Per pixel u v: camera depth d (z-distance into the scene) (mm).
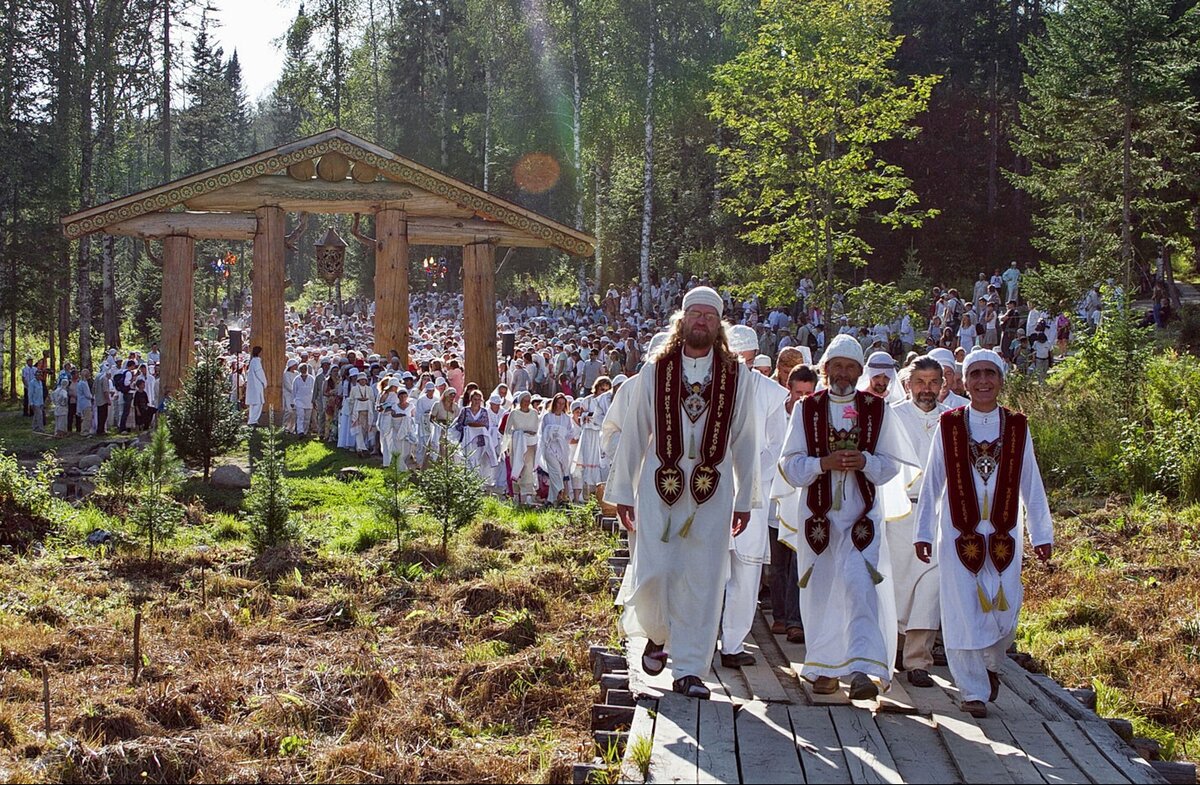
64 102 42250
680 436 7172
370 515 16797
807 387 8500
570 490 19531
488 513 16828
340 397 24766
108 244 42906
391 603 11789
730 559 8016
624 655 8703
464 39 57406
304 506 18062
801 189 32688
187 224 26578
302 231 27188
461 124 57812
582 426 19359
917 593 7809
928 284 43781
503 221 27734
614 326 39219
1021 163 53062
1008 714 7145
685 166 55625
